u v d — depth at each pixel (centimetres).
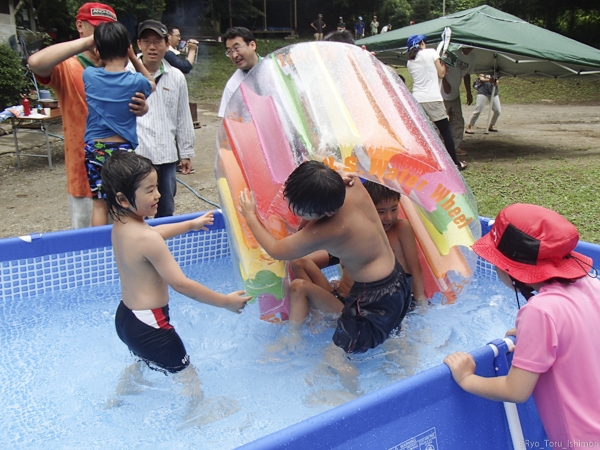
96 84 367
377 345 275
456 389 188
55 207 621
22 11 1708
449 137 740
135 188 238
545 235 170
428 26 894
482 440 196
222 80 2112
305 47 306
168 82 443
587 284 177
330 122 271
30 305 349
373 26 3225
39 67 361
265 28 3262
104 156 370
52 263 362
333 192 231
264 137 282
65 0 1925
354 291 271
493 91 1091
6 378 273
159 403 251
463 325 316
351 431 164
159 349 251
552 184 665
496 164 806
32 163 856
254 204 273
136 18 2112
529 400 209
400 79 319
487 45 801
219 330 316
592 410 170
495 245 182
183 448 223
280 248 256
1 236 528
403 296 271
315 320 306
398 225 322
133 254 243
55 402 254
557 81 1941
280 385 265
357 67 300
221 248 432
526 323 170
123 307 256
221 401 252
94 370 280
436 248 322
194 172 791
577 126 1231
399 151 268
